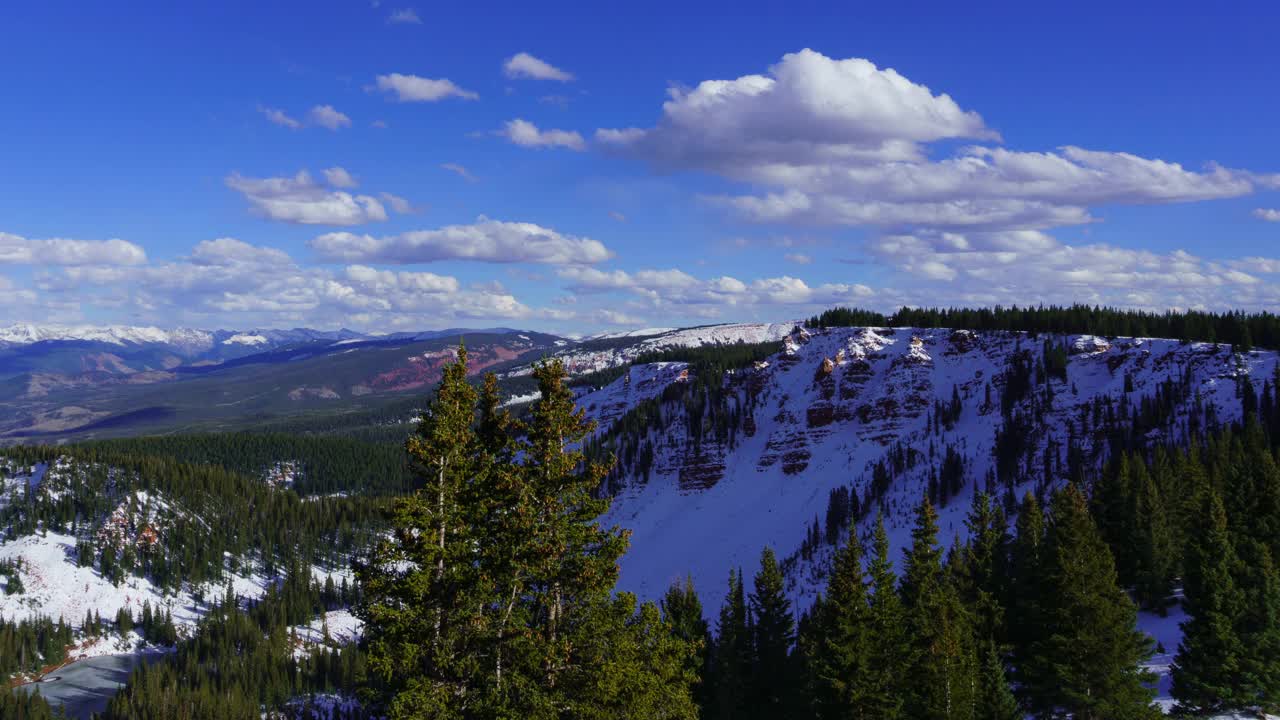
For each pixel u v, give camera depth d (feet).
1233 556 185.98
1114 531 268.21
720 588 577.84
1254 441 396.16
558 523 100.94
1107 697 157.89
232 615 629.92
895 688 163.63
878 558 175.32
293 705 482.28
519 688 93.20
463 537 97.96
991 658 166.91
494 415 111.14
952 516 566.77
